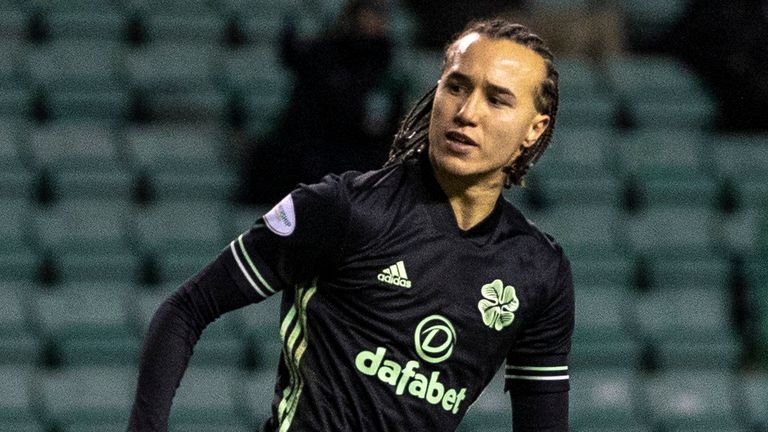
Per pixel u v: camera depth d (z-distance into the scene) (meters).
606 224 25.53
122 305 22.39
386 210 8.13
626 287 24.59
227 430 20.67
